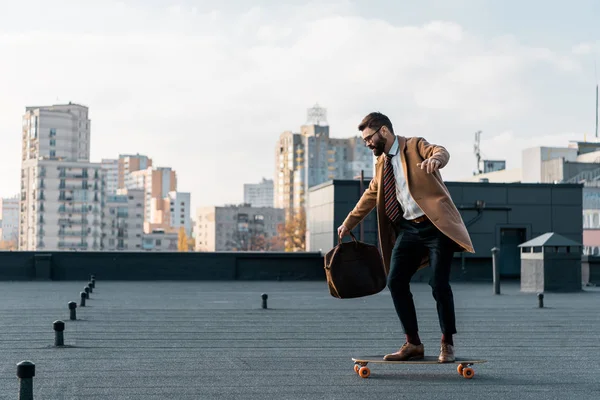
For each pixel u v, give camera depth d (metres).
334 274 7.18
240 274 26.62
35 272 25.28
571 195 27.88
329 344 9.02
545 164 90.56
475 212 27.36
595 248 71.88
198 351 8.38
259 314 12.99
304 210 176.75
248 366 7.32
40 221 189.62
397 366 7.35
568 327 11.06
